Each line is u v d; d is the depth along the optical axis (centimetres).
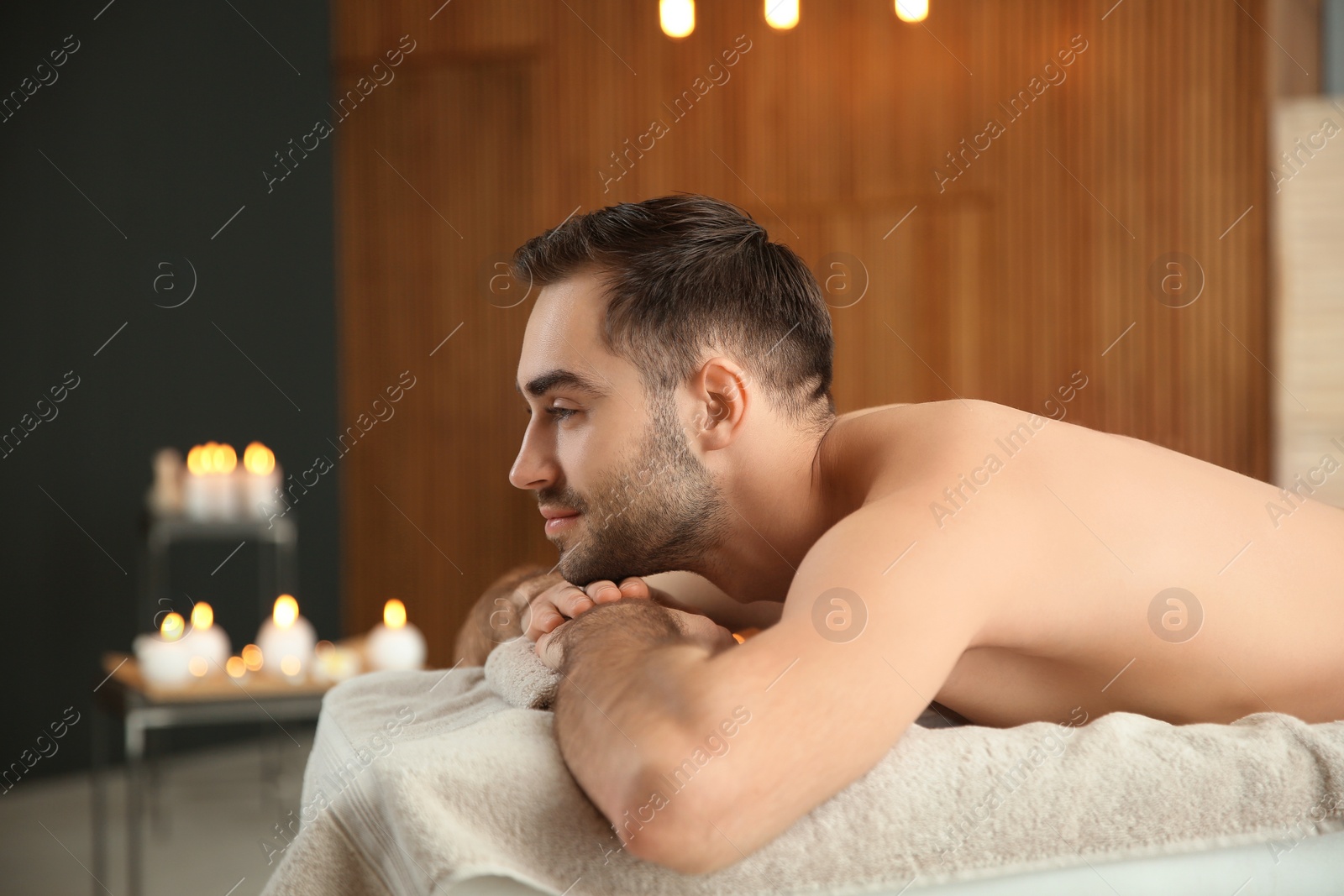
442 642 397
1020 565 71
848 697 58
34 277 322
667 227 80
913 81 353
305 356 392
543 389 80
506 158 394
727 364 79
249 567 370
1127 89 333
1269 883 66
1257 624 80
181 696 196
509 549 394
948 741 64
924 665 62
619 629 67
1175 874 65
